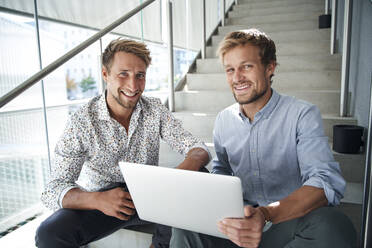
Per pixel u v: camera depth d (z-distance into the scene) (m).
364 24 1.45
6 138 1.74
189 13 3.67
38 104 1.97
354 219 1.07
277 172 0.96
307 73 1.95
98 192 0.89
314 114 0.88
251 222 0.64
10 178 1.70
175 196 0.68
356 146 1.30
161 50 3.10
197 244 0.78
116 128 1.02
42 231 0.84
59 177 0.95
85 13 2.25
